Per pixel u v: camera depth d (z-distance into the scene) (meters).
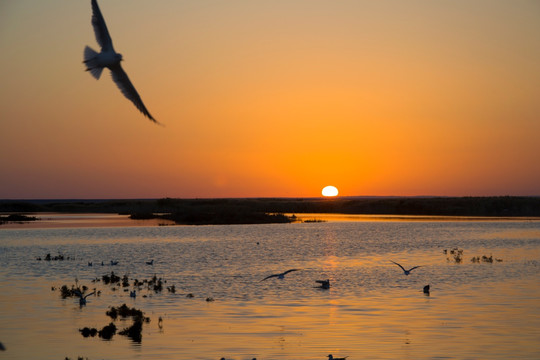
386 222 131.25
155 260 59.50
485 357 24.38
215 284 43.78
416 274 48.81
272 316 32.44
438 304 35.50
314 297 38.12
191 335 28.19
